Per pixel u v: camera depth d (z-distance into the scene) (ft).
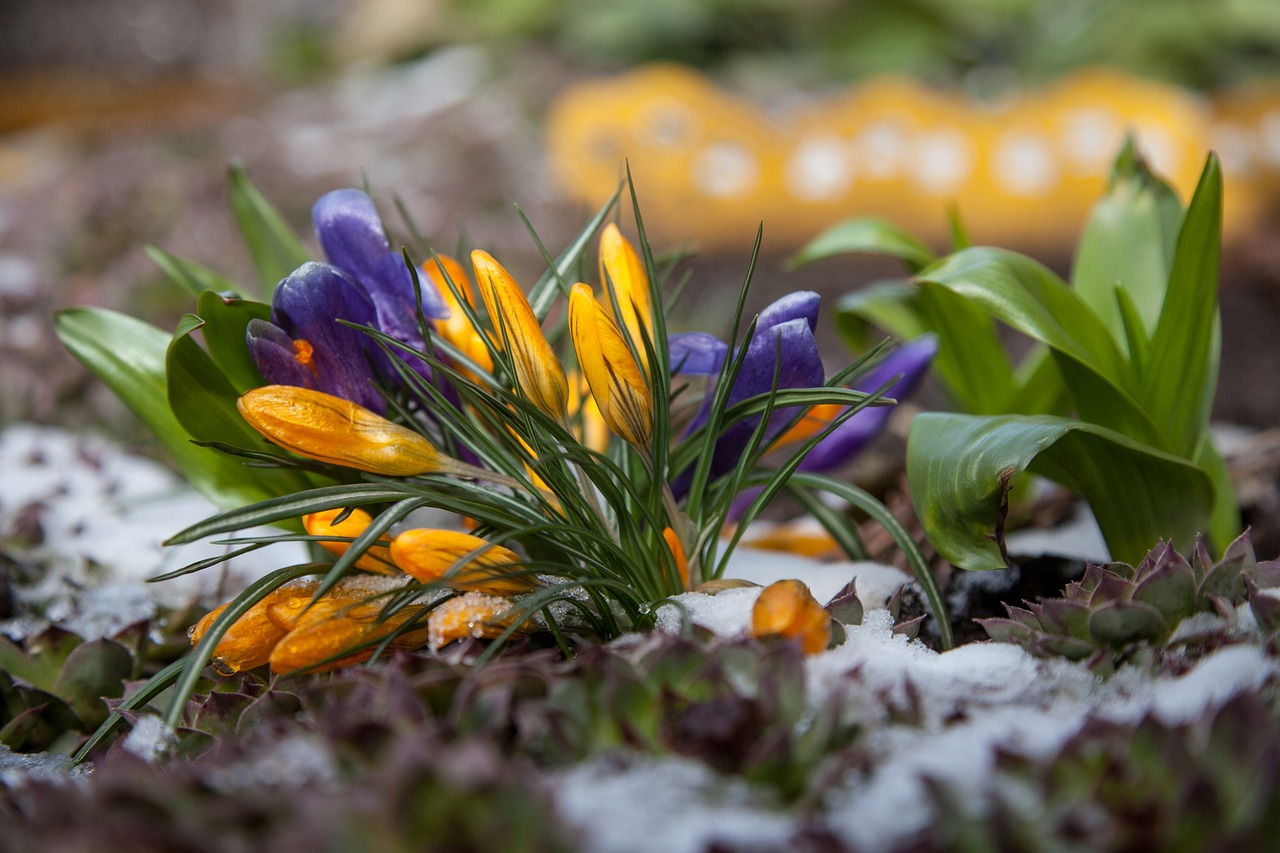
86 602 1.86
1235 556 1.47
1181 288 1.67
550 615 1.48
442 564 1.45
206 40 10.35
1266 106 4.86
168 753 1.47
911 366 1.79
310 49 8.63
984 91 6.86
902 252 1.93
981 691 1.41
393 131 5.89
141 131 6.56
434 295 1.59
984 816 1.24
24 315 3.08
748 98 6.69
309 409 1.49
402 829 1.21
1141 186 1.90
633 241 4.91
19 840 1.29
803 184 5.08
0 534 2.02
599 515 1.55
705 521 1.60
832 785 1.29
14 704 1.71
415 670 1.40
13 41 10.32
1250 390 3.44
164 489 2.20
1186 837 1.23
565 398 1.51
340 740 1.29
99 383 2.64
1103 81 4.78
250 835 1.26
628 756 1.30
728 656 1.36
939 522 1.54
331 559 1.69
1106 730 1.28
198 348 1.60
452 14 8.22
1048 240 4.99
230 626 1.50
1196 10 6.62
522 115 6.25
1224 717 1.27
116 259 3.56
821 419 1.65
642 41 7.45
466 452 1.65
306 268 1.52
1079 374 1.66
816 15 7.37
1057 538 1.92
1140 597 1.45
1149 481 1.65
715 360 1.59
